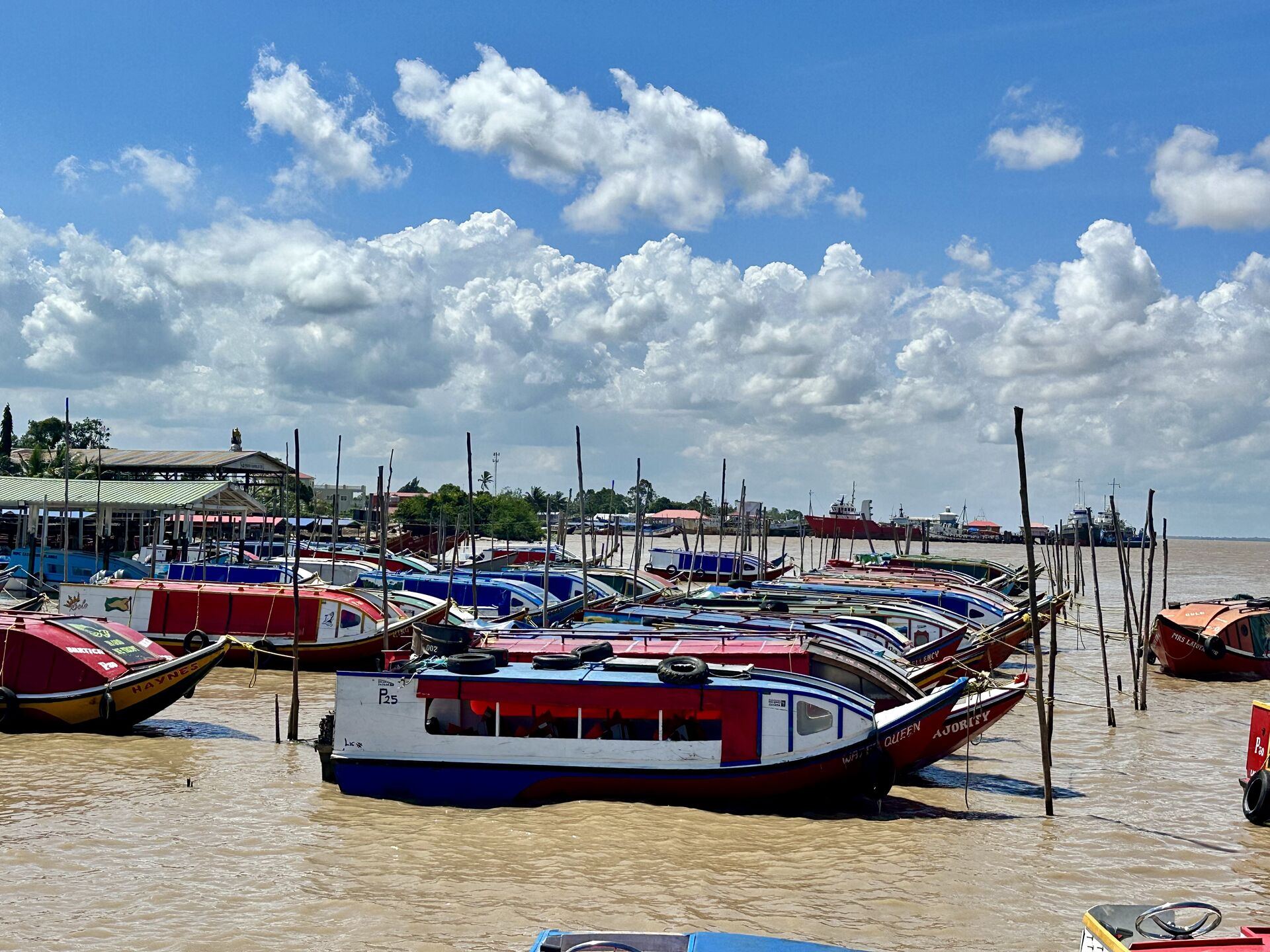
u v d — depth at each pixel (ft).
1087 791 84.48
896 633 122.11
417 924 53.93
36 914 54.80
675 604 146.10
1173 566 602.44
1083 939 41.39
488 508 466.29
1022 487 77.66
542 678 76.13
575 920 54.60
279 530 338.54
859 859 65.10
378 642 137.18
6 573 189.78
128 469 290.15
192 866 61.87
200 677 97.71
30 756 87.56
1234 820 76.84
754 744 73.87
